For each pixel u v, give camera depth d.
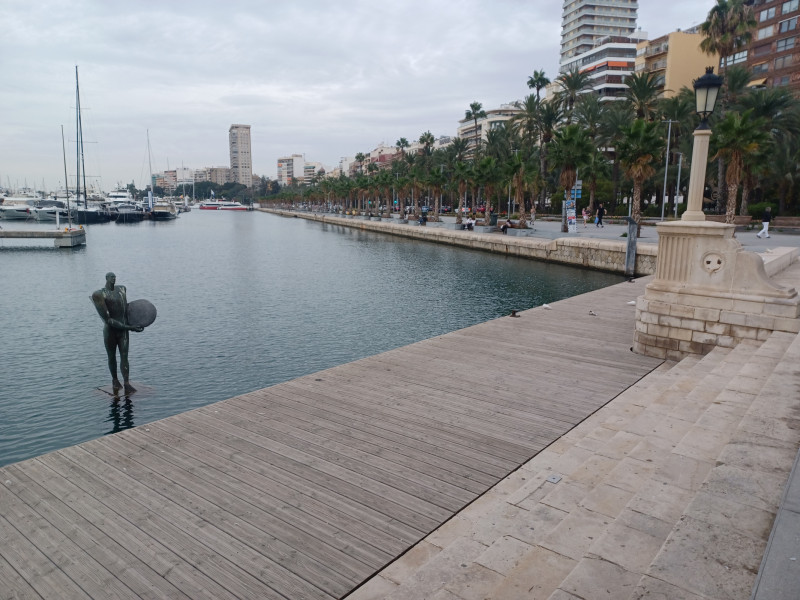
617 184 60.38
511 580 3.04
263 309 20.42
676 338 8.90
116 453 5.67
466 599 3.04
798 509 2.82
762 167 38.47
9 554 4.03
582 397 7.29
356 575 3.73
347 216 96.75
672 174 51.84
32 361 13.50
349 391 7.61
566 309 13.63
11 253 44.09
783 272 13.77
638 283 18.25
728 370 6.72
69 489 4.94
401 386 7.81
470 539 3.85
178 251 46.59
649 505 3.50
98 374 12.49
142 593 3.60
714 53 52.97
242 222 114.44
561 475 4.91
